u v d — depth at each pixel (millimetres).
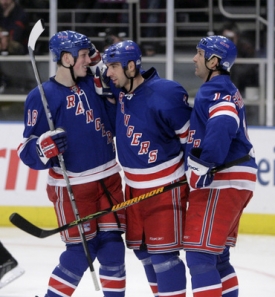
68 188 10617
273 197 18797
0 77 20703
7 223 19609
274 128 18750
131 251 16781
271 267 15555
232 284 10992
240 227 19078
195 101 10219
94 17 19953
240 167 10234
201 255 10172
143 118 10492
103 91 10867
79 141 10805
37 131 10836
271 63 19578
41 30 10531
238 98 10250
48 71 20453
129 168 10773
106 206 11086
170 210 10562
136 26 19906
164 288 10641
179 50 19891
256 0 19531
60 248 17125
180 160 10820
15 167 19484
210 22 19734
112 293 11039
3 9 20219
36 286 13562
